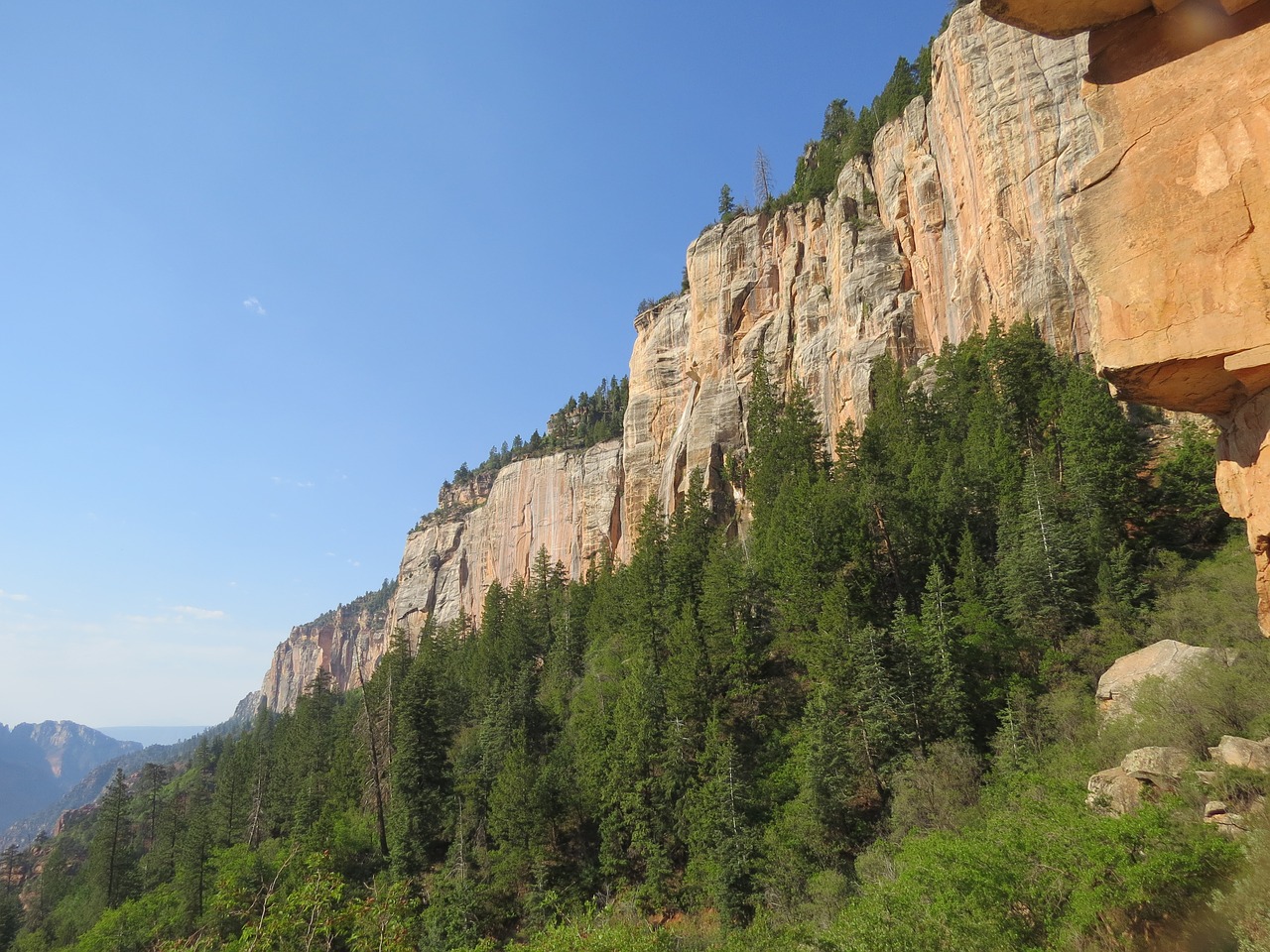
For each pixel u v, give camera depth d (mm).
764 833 35969
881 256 80688
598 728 48344
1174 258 8414
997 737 31594
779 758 41000
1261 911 10797
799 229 99000
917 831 28766
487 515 159750
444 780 52688
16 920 78812
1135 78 9008
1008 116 64125
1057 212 58625
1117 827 14250
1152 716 21781
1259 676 20672
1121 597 36375
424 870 47406
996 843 16172
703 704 44406
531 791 43969
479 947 22812
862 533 45875
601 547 110062
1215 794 15148
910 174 80312
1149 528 41406
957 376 59938
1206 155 8312
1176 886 12703
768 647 49562
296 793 69250
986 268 63844
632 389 128750
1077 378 48312
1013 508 43969
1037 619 37500
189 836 63406
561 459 147500
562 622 75812
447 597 165875
